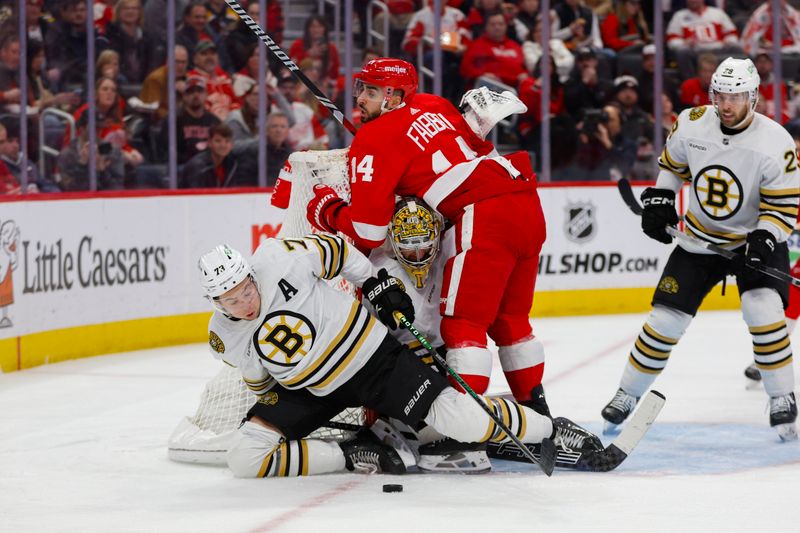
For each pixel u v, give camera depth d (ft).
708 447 44.60
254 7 91.40
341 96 95.91
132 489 38.37
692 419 50.42
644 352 47.26
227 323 37.27
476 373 39.78
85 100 87.35
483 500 35.83
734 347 72.54
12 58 83.30
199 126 89.76
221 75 89.92
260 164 91.97
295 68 43.39
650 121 98.94
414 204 40.09
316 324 37.40
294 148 93.35
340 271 38.24
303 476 39.73
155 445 46.19
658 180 48.21
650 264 92.73
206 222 77.56
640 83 98.73
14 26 83.10
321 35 94.99
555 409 53.11
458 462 39.65
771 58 100.53
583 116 97.40
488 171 40.32
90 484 39.32
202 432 43.04
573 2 97.71
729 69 43.45
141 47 88.53
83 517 34.50
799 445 44.83
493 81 96.89
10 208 64.49
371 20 97.81
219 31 89.76
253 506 35.47
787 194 44.73
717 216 46.24
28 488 38.83
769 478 39.01
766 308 45.75
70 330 69.41
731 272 47.26
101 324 71.61
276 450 39.45
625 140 98.48
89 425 50.60
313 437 43.16
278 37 95.09
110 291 72.08
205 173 90.43
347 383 38.42
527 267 42.04
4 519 34.32
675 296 46.88
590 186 90.43
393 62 40.32
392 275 41.65
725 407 53.21
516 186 40.60
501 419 38.60
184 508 35.42
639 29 99.96
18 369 65.72
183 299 76.84
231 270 35.45
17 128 83.92
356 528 32.42
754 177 44.96
